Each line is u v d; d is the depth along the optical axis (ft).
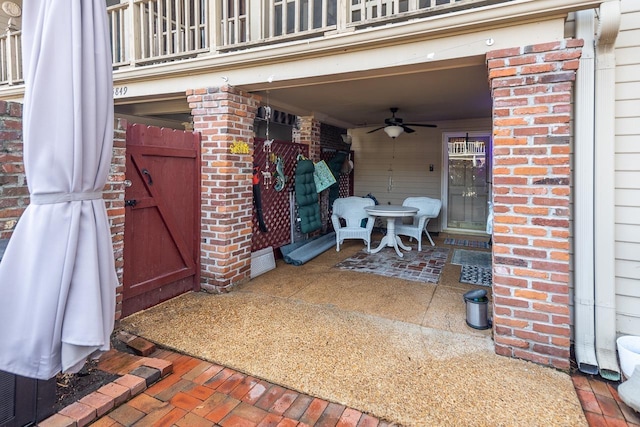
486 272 14.73
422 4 13.32
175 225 11.37
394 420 6.01
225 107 11.76
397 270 15.05
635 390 6.17
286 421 5.98
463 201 23.89
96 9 4.86
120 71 12.94
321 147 21.88
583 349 7.80
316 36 11.62
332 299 11.48
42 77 4.42
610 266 7.77
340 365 7.60
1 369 4.59
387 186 25.67
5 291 4.49
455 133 23.63
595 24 7.75
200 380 7.10
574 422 5.97
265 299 11.44
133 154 9.87
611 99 7.70
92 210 4.83
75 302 4.51
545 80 7.54
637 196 7.89
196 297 11.60
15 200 6.79
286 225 17.39
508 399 6.53
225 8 11.78
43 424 5.53
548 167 7.56
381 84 13.07
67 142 4.47
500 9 7.77
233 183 12.23
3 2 20.68
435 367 7.55
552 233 7.58
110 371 7.13
